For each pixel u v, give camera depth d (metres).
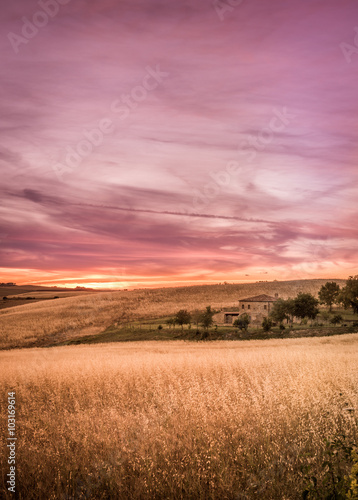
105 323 98.75
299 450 6.16
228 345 43.69
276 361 17.25
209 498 5.34
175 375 13.82
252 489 5.39
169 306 124.75
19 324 99.31
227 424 7.76
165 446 6.57
